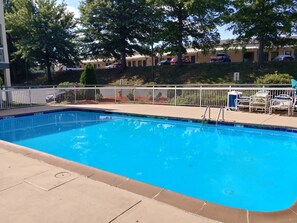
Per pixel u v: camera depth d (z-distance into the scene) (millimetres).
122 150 6934
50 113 11977
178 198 3162
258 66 21312
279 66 20734
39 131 9117
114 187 3477
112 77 27625
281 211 2863
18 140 7977
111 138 8125
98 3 25547
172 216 2750
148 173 5336
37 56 28094
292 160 5859
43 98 14398
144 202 3061
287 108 9484
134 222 2643
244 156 6207
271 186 4590
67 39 28047
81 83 17234
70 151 6895
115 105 13477
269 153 6395
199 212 2832
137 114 10555
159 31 25438
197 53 34344
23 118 11000
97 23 26734
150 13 25047
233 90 11188
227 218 2711
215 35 23641
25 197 3203
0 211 2877
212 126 8727
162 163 5902
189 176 5141
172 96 12992
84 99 14922
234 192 4391
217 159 6051
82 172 4020
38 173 3990
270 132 7750
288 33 19109
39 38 26859
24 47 26875
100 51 28656
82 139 8055
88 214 2801
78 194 3268
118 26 25922
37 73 35062
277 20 18922
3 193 3314
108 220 2682
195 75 23094
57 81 30812
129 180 3705
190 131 8820
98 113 11922
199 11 21312
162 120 9898
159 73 25422
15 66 33000
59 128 9562
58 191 3357
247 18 19062
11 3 31656
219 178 4984
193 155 6402
